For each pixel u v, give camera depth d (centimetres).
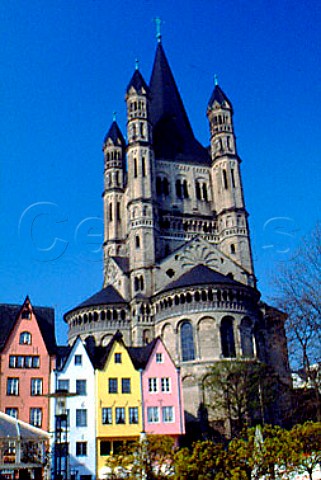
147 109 11112
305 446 3866
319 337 4800
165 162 11206
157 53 13550
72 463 5984
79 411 6288
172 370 6800
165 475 3316
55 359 7056
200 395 7825
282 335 5322
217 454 2956
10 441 4947
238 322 8394
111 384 6512
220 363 7300
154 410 6525
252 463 3141
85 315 9419
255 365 7275
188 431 7531
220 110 11544
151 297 9250
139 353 7075
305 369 4806
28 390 6806
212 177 11412
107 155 12356
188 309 8462
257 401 7019
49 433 5269
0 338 7206
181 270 9706
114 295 9781
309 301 4866
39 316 7894
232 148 11275
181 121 12344
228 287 8519
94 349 7200
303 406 5144
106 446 6212
